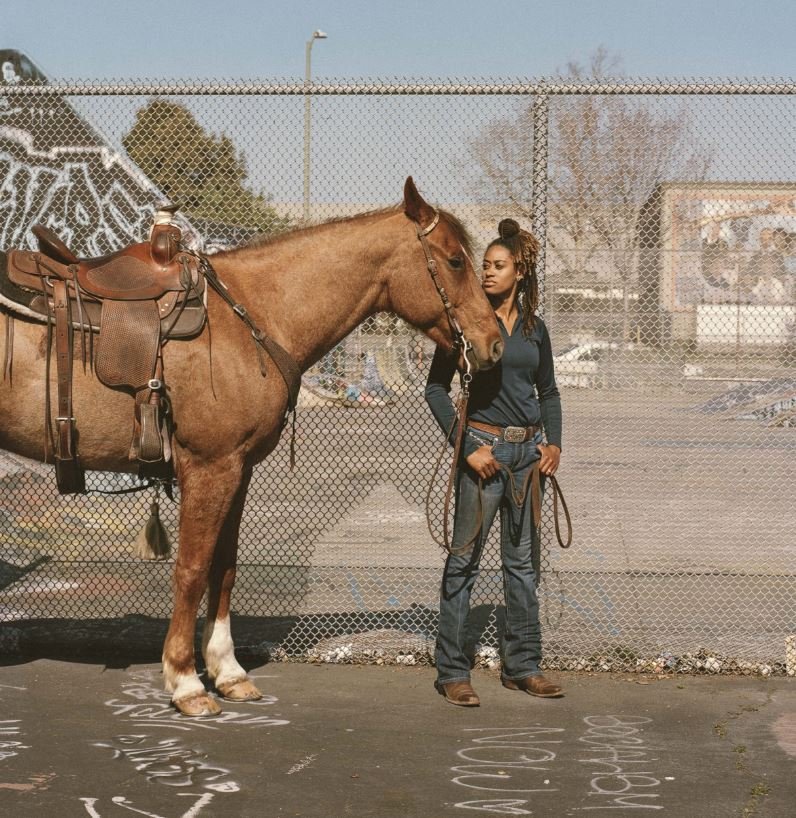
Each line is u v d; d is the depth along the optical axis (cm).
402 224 463
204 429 438
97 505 793
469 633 562
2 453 809
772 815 354
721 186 542
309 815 351
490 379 471
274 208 556
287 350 458
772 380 573
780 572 738
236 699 470
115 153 567
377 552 775
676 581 700
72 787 370
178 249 452
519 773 388
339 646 544
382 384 590
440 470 726
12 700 465
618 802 363
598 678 510
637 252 549
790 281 551
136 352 431
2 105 573
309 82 543
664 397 568
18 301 432
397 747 415
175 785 373
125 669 512
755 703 472
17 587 644
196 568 449
